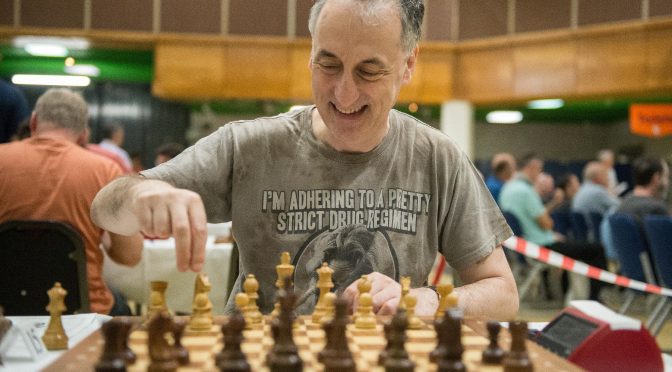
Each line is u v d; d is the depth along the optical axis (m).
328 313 1.44
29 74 12.22
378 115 1.69
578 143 17.66
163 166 1.79
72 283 2.66
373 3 1.59
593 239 7.73
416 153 1.86
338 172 1.81
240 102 12.47
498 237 1.91
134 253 2.96
